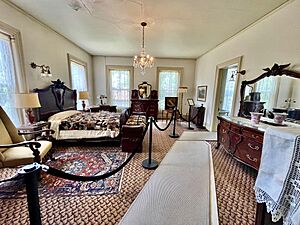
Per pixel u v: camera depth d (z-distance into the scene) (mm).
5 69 2729
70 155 3172
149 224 1561
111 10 2824
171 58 7098
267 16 2854
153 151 3445
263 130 2209
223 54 4562
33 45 3285
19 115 3010
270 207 955
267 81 2791
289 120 2367
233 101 3918
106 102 7227
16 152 2197
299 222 763
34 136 2969
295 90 2279
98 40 4695
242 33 3633
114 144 3721
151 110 6859
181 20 3191
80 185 2186
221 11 2787
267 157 1003
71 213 1704
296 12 2283
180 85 7324
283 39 2516
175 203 1860
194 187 2178
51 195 1978
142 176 2432
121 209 1766
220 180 2379
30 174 957
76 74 5434
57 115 3719
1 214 1675
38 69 3445
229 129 2990
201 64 6445
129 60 7062
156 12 2871
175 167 2732
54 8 2844
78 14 3045
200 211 1744
